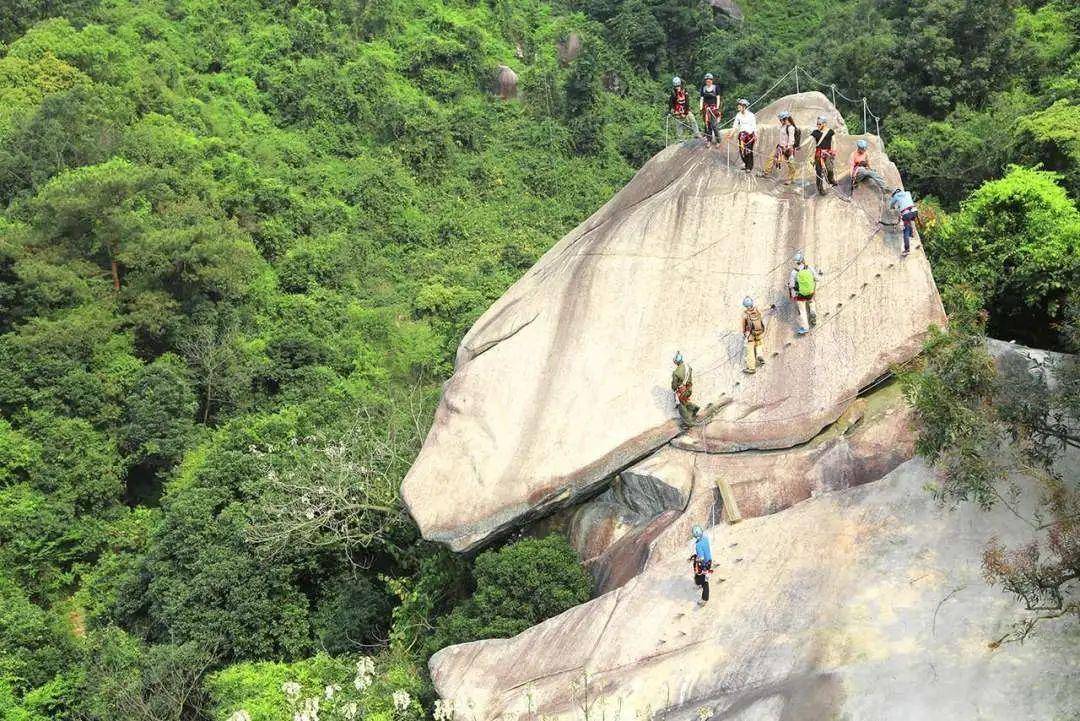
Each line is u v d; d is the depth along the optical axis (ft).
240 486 101.96
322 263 166.20
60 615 111.65
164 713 87.81
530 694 59.26
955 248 86.22
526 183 206.08
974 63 143.13
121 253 138.92
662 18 237.86
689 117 91.45
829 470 68.08
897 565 58.75
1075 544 50.29
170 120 183.52
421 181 201.87
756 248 80.18
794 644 56.03
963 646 52.85
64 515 116.57
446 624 75.61
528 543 73.41
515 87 224.74
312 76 207.51
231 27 220.84
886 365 71.15
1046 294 80.64
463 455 76.28
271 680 80.33
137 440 125.49
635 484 72.74
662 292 79.87
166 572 97.45
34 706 94.27
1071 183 93.35
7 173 154.40
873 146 85.61
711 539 65.92
